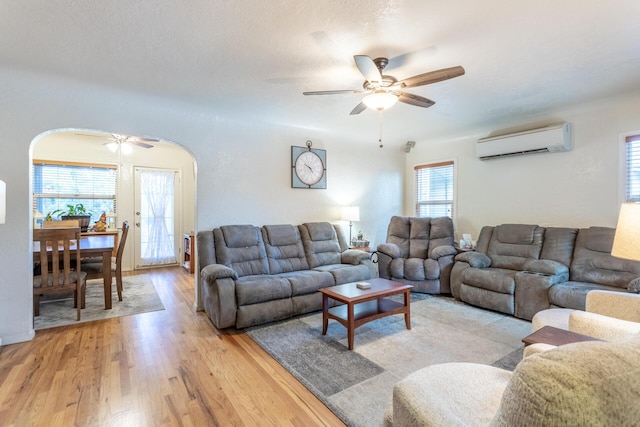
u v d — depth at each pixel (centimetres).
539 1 175
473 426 96
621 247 156
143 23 195
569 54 238
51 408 181
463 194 499
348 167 511
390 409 128
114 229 542
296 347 263
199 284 359
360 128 462
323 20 193
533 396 60
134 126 327
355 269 389
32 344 267
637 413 59
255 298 307
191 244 558
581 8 181
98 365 232
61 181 527
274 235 402
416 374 123
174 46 224
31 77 273
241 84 293
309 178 463
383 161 557
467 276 378
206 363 237
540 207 409
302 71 265
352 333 259
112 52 232
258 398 193
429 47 226
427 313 348
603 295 192
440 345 266
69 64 251
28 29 201
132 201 588
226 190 390
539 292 314
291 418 175
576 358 62
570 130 379
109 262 359
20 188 271
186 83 291
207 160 376
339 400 190
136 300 397
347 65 254
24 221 273
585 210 370
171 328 307
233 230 372
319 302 351
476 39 215
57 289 312
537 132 392
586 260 330
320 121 422
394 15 188
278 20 193
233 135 395
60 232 308
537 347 140
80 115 297
